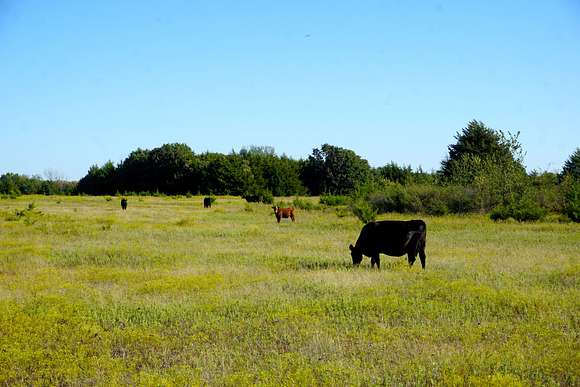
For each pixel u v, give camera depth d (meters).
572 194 30.27
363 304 10.09
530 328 8.58
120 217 33.59
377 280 12.65
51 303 10.55
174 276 13.45
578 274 12.67
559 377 6.68
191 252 18.12
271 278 13.12
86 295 11.51
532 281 12.22
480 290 10.94
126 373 7.09
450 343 8.08
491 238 21.39
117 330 8.95
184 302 10.78
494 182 35.12
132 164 99.94
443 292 10.98
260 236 23.08
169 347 8.23
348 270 14.37
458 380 6.39
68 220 30.69
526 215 29.75
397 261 15.95
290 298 10.96
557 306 9.79
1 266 15.45
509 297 10.31
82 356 7.65
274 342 8.25
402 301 10.41
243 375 6.64
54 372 7.22
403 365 7.04
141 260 16.55
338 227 27.22
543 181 36.25
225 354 7.68
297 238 22.05
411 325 9.02
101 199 70.38
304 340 8.27
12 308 10.05
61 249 18.78
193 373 6.90
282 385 6.37
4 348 7.98
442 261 15.55
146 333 8.73
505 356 7.26
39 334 8.79
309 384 6.40
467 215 34.66
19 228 26.27
